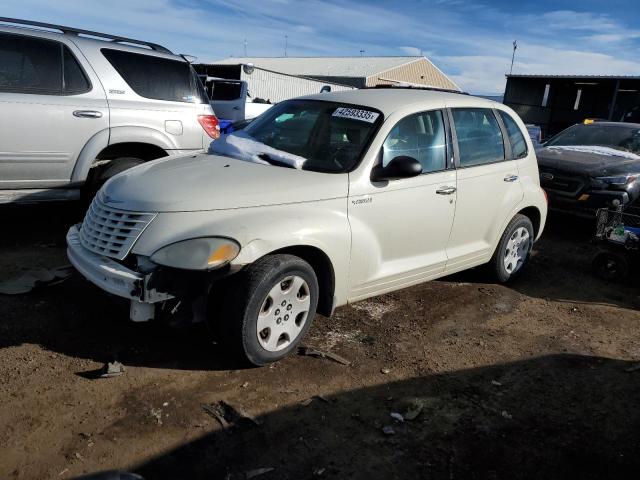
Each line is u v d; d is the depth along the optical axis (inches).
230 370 144.0
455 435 126.4
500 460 119.3
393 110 174.1
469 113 200.4
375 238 165.0
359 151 164.7
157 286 129.8
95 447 112.6
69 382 133.1
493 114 211.9
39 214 264.5
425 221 178.7
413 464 116.0
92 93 224.4
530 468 117.4
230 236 133.6
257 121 199.2
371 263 164.9
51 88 215.3
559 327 190.2
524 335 181.8
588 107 868.0
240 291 135.8
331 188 154.4
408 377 149.4
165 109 242.5
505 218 212.2
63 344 149.7
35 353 143.9
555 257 273.9
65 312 166.9
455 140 191.0
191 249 131.0
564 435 129.4
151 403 128.0
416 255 181.8
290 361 151.4
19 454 108.9
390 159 168.4
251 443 118.0
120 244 137.0
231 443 117.3
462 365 158.4
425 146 180.9
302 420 127.1
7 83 206.5
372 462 115.6
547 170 316.8
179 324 136.0
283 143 178.5
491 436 127.0
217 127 263.7
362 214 160.2
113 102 228.7
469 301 205.9
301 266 145.0
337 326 175.3
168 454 112.5
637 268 239.0
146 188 145.0
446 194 183.8
